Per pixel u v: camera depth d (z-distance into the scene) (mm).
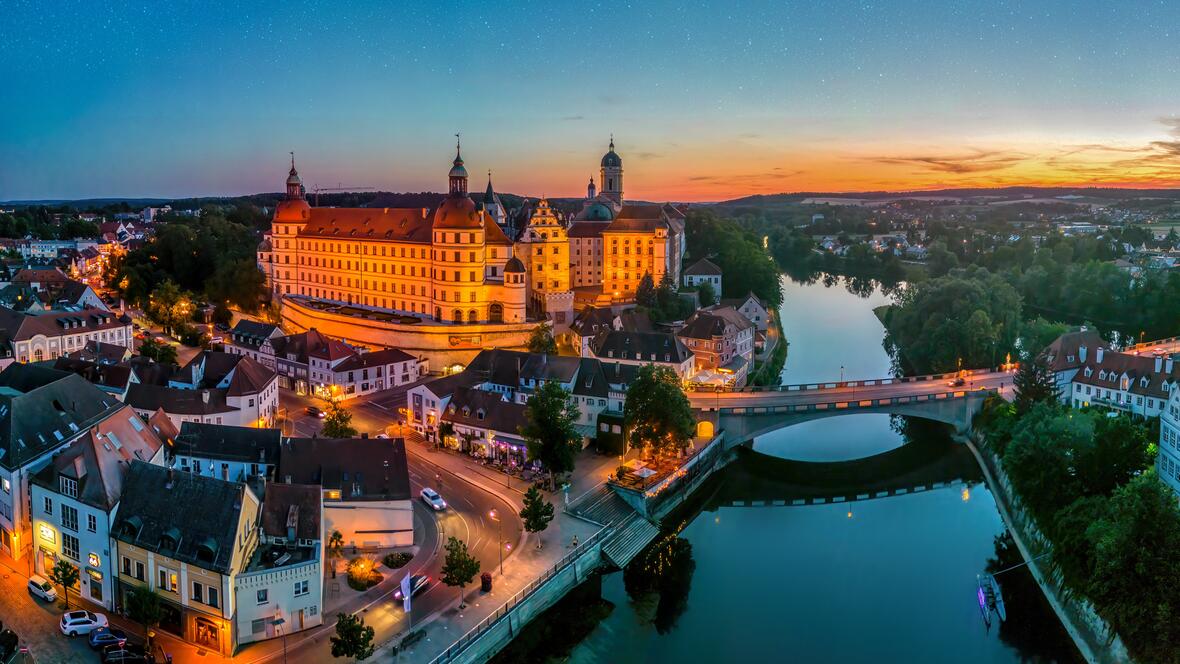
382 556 108312
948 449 165750
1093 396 161750
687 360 185250
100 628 87188
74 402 111562
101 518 92188
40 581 95000
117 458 97688
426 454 142875
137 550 90375
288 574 89312
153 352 192000
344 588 99938
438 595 99375
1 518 102812
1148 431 136500
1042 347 198125
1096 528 94125
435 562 107062
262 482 96438
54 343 181250
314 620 92000
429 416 150625
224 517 88438
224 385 154875
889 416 192375
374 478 111250
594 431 155125
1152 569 83875
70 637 87000
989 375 185000
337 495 109062
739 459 161750
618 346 186875
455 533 115188
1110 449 113688
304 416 162500
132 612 86750
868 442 173375
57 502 95938
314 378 176750
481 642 91125
